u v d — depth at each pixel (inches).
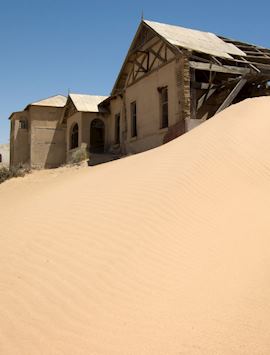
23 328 168.2
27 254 236.2
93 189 354.9
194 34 903.7
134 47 933.8
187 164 380.5
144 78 896.3
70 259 227.3
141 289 201.2
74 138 1254.3
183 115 738.2
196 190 331.6
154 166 394.0
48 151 1397.6
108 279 208.4
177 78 758.5
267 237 263.1
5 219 319.6
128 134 980.6
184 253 239.3
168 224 274.4
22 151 1453.0
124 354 153.8
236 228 274.8
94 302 189.0
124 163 467.8
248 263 230.1
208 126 505.0
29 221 295.3
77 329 168.9
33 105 1390.3
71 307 184.4
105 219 278.7
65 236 256.8
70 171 759.1
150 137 864.9
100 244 243.9
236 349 159.0
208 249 245.4
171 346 159.0
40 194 419.2
